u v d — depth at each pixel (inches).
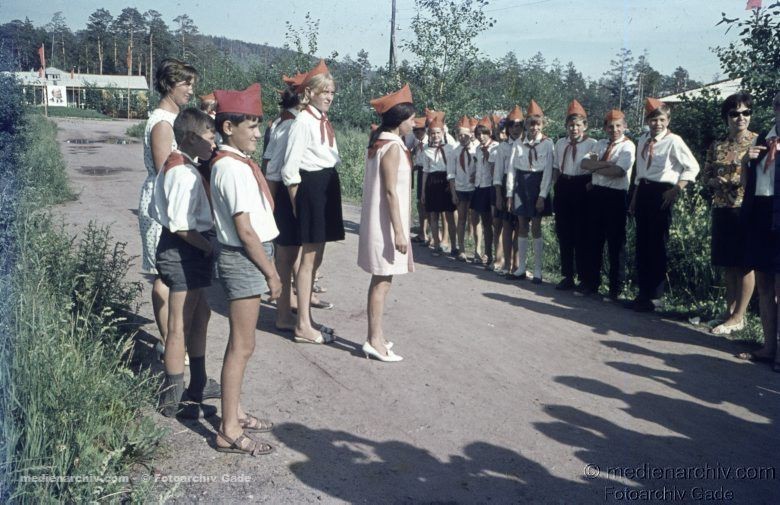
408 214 197.5
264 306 261.0
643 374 201.2
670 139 260.1
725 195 234.2
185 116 148.6
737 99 229.0
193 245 150.9
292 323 231.3
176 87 176.7
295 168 205.2
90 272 202.4
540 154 301.7
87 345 163.2
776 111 205.8
